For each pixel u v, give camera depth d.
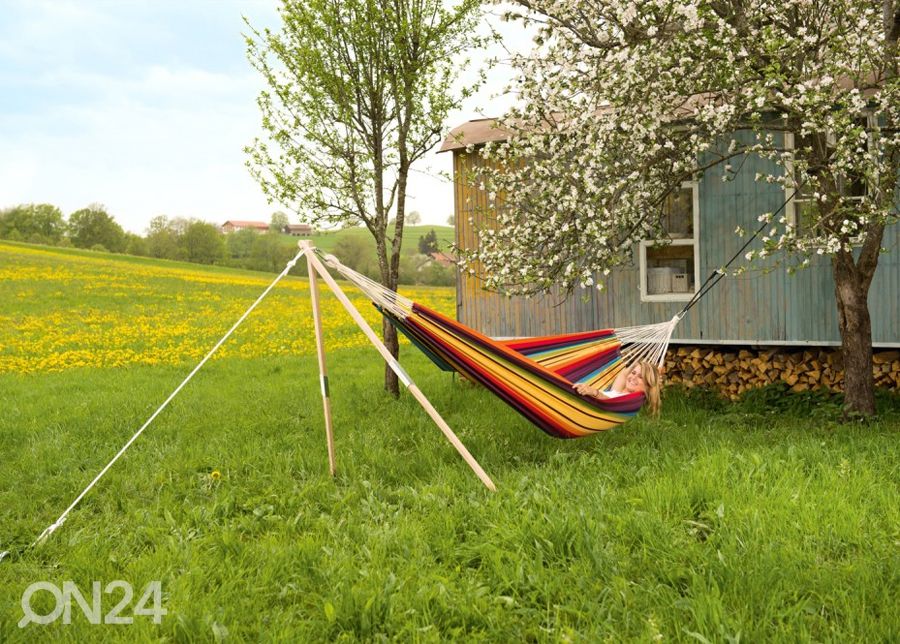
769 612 3.43
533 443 7.05
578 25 7.38
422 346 6.73
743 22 6.86
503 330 10.47
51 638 3.52
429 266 52.91
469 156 10.20
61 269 34.38
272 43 8.91
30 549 4.74
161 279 34.22
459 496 5.43
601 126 6.86
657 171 7.50
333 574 4.05
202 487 5.93
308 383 11.70
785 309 8.88
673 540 4.32
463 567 4.25
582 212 7.11
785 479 5.20
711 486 5.07
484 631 3.47
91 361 15.34
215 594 3.89
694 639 3.29
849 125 6.31
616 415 6.28
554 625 3.50
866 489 5.03
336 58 8.98
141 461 6.71
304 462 6.53
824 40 6.73
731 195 8.98
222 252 64.62
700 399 9.43
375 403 9.24
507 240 8.16
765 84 6.34
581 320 9.96
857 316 7.68
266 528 5.05
